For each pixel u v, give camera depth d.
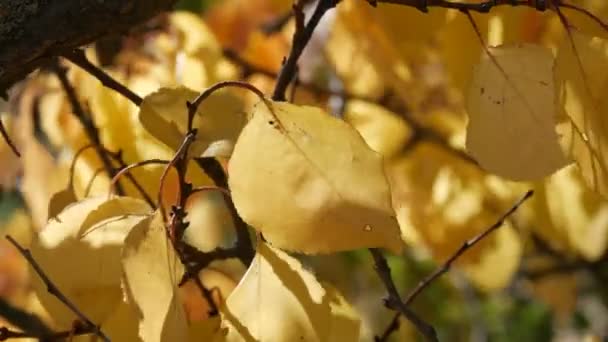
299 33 0.85
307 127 0.64
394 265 1.44
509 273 1.01
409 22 0.86
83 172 0.88
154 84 0.91
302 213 0.63
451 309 1.53
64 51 0.71
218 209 1.03
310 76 1.08
